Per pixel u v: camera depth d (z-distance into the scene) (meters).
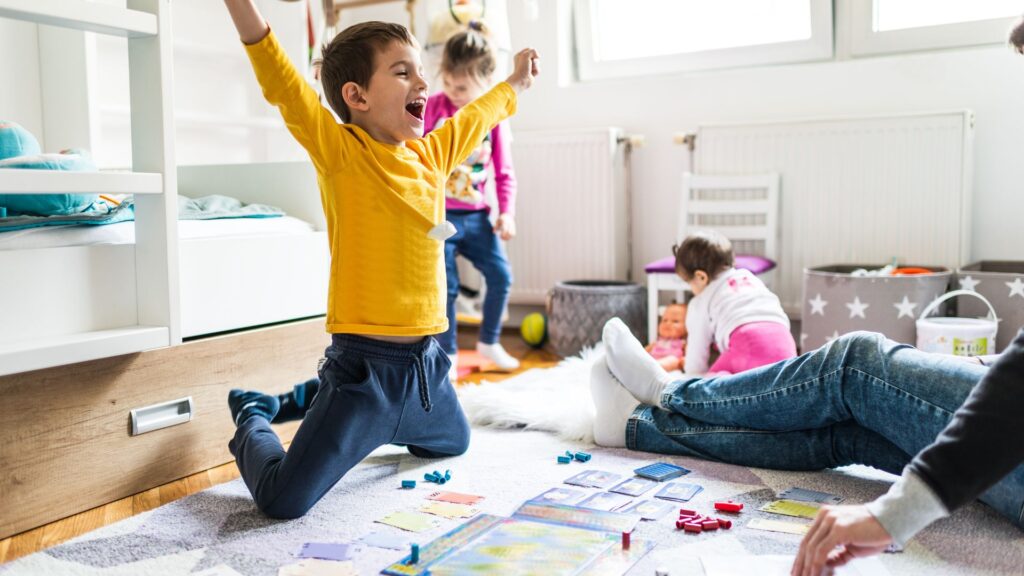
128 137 2.38
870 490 1.36
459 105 2.34
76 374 1.35
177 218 1.43
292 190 1.95
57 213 1.43
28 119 2.03
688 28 3.02
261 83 1.29
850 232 2.57
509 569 1.07
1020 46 1.36
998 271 2.42
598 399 1.67
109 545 1.20
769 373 1.43
